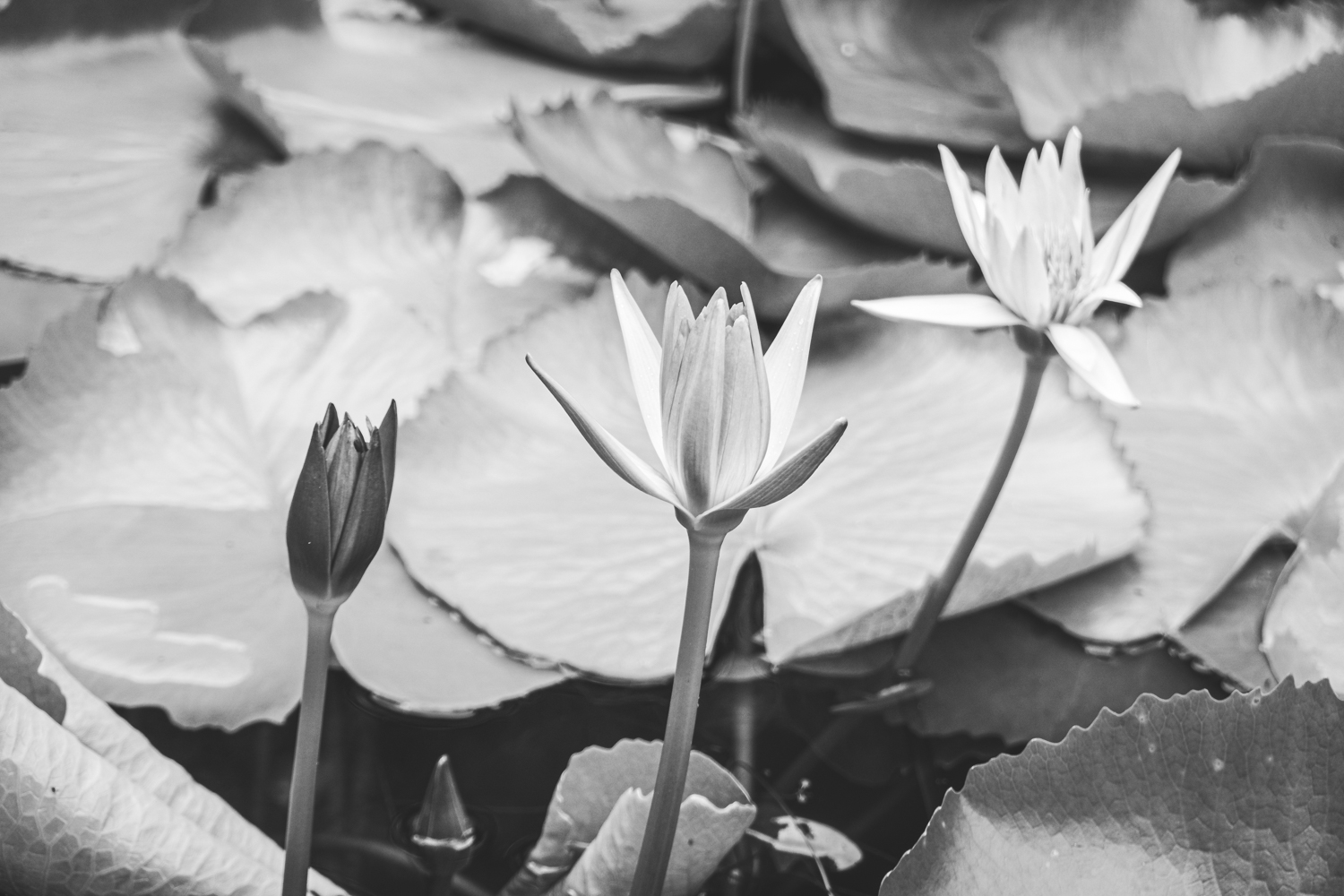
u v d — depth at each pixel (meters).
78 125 2.37
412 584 1.71
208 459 1.75
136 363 1.76
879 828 1.62
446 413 1.79
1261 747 1.49
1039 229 1.59
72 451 1.73
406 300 2.09
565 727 1.66
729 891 1.58
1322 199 2.27
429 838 1.58
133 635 1.65
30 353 1.74
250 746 1.63
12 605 1.65
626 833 1.53
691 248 2.00
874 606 1.72
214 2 2.52
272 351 1.86
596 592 1.71
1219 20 2.58
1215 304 2.00
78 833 1.49
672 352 1.41
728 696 1.69
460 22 2.91
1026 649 1.73
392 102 2.56
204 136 2.43
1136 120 2.24
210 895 1.49
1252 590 1.75
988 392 1.93
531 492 1.76
